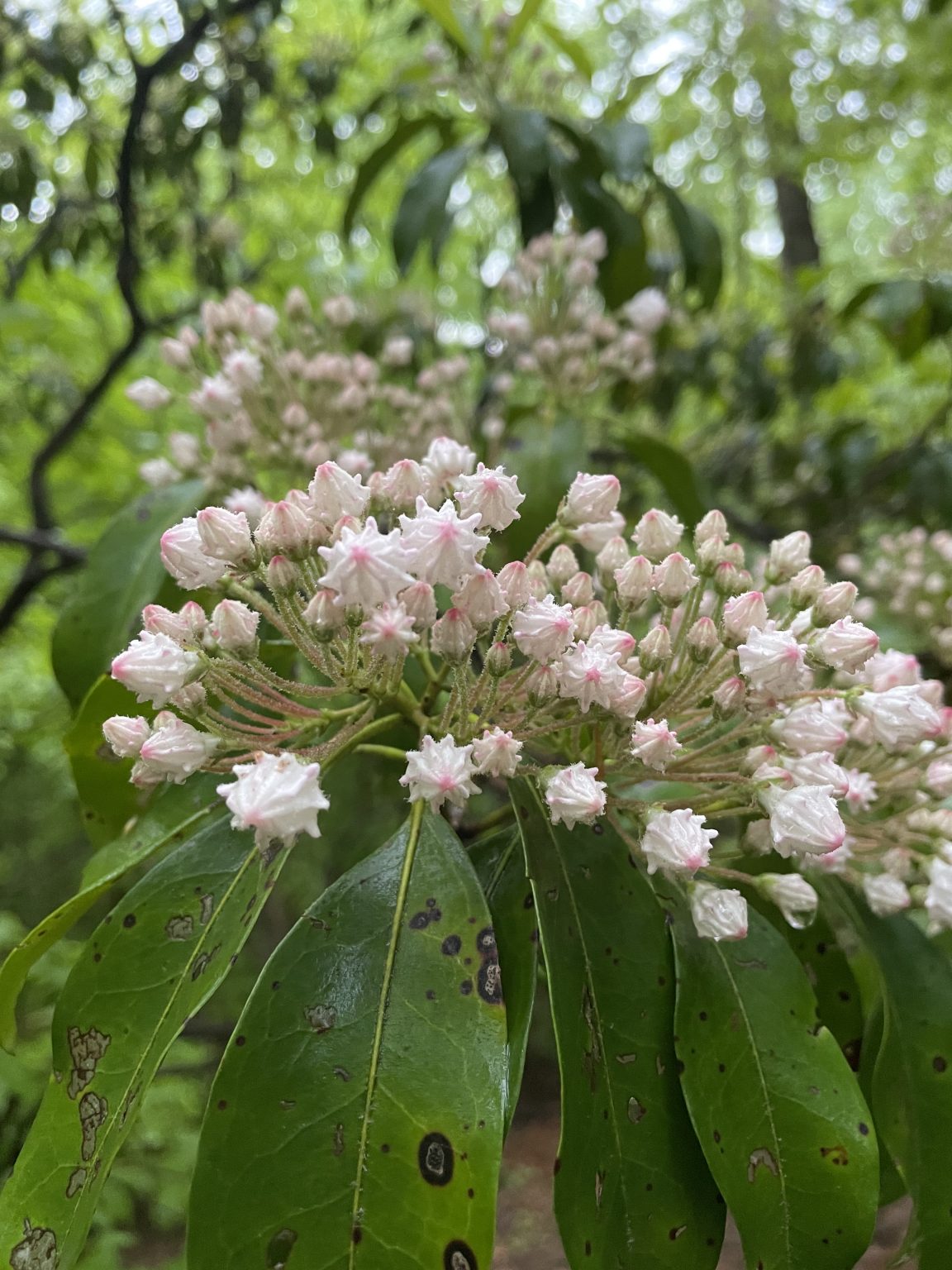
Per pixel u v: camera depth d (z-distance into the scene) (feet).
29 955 0.44
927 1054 0.48
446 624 0.39
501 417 0.97
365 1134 0.35
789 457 1.39
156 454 1.44
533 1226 1.55
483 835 0.58
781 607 0.57
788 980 0.44
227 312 0.78
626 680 0.40
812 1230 0.38
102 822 0.60
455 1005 0.37
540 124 0.93
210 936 0.42
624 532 0.76
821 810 0.40
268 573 0.39
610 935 0.43
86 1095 0.40
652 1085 0.40
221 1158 0.35
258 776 0.36
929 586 0.88
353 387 0.80
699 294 1.19
